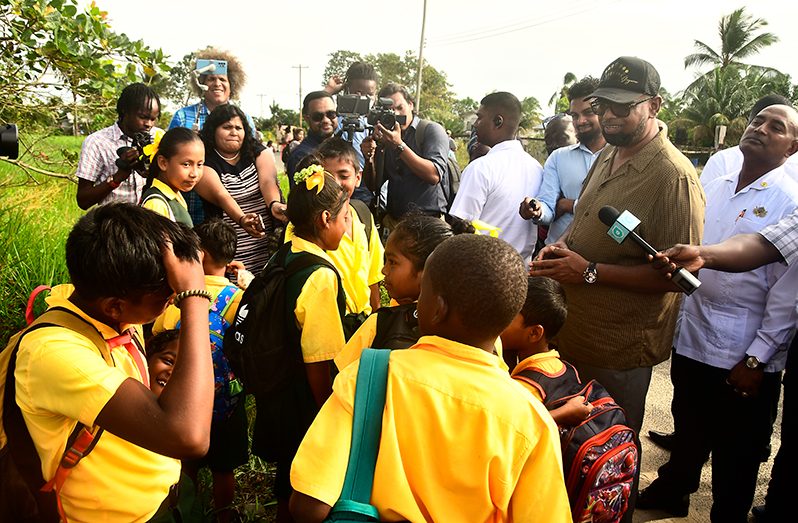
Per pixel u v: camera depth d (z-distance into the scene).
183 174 3.06
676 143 40.16
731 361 2.98
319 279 2.34
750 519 3.28
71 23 4.30
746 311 2.94
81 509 1.55
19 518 1.55
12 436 1.54
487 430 1.40
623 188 2.74
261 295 2.39
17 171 7.61
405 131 4.71
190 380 1.41
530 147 13.52
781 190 2.97
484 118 4.10
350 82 5.62
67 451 1.50
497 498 1.40
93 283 1.46
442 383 1.43
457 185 4.86
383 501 1.38
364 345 2.13
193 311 1.50
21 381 1.45
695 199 2.62
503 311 1.47
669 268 2.42
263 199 4.04
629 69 2.66
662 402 4.65
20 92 4.82
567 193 4.25
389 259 2.23
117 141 4.12
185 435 1.38
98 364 1.44
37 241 4.83
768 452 3.32
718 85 37.78
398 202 4.48
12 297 4.14
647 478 3.61
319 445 1.41
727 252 2.54
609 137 2.72
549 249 2.87
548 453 1.43
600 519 1.98
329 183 2.44
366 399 1.43
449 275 1.46
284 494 2.56
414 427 1.41
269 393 2.43
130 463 1.60
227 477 2.78
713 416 3.12
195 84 5.33
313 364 2.34
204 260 2.80
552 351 2.26
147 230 1.47
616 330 2.76
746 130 3.07
